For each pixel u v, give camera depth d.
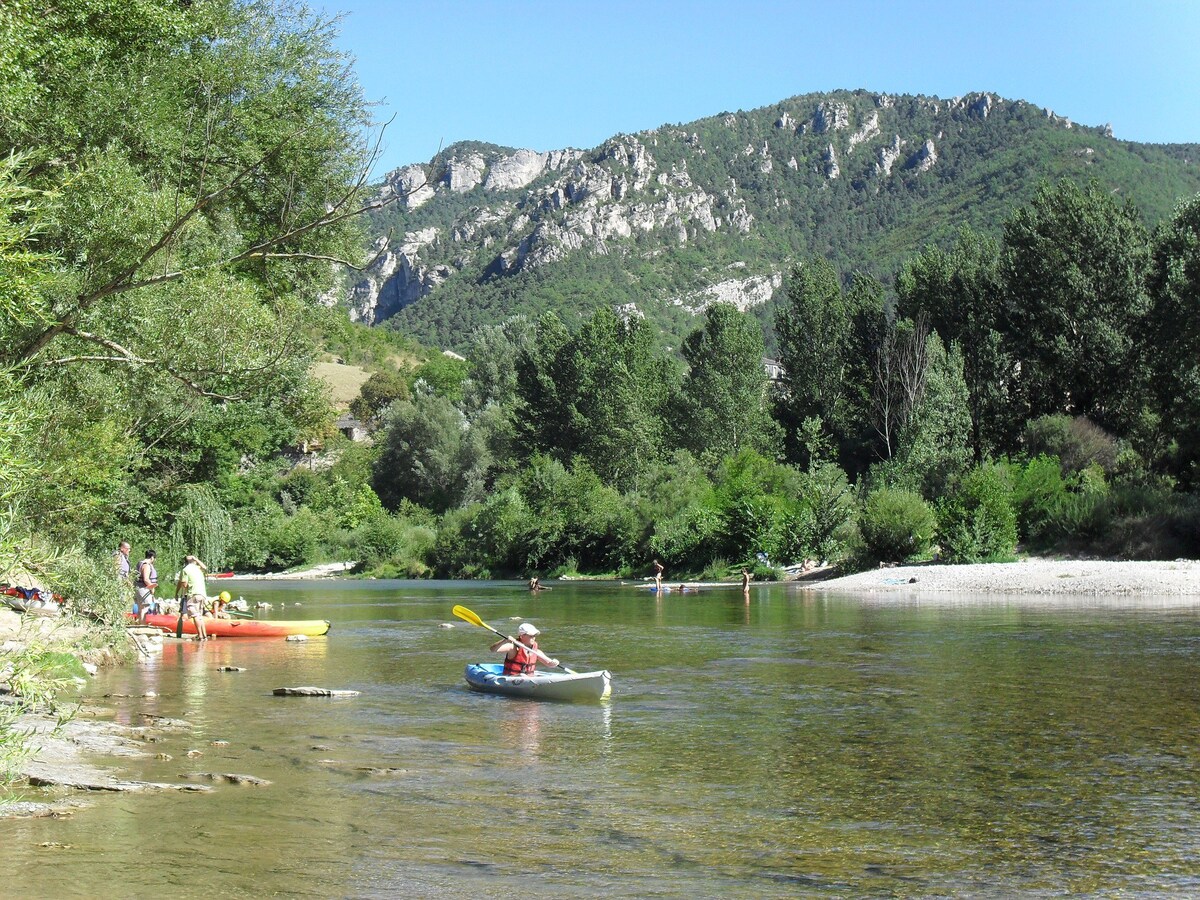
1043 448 55.62
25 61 13.37
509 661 16.86
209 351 16.02
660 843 8.30
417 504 96.19
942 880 7.43
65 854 7.78
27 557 7.69
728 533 55.19
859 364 73.25
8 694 11.64
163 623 26.39
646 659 20.42
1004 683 16.48
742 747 12.07
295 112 19.78
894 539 47.16
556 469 71.12
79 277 15.66
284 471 102.44
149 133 17.53
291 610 37.56
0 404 7.75
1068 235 61.16
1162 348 52.62
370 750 11.94
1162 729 12.77
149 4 15.81
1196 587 35.34
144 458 21.89
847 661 19.64
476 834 8.52
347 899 6.93
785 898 7.05
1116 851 8.09
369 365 164.88
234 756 11.50
